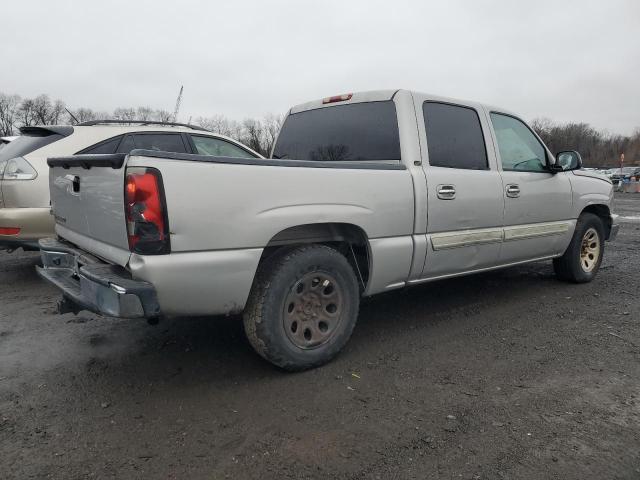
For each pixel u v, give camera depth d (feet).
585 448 8.11
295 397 9.72
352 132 13.71
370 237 11.46
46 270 12.05
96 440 8.25
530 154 16.20
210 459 7.76
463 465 7.64
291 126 15.71
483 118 14.66
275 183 9.85
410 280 12.67
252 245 9.58
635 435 8.50
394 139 12.73
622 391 10.05
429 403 9.52
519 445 8.16
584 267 18.54
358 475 7.40
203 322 14.01
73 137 18.72
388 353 11.94
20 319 14.46
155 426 8.68
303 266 10.40
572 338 12.98
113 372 10.84
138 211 8.48
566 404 9.52
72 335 13.11
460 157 13.73
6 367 11.12
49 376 10.66
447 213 12.97
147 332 13.28
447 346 12.40
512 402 9.57
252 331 10.20
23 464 7.61
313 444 8.16
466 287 18.12
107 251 9.59
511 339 12.90
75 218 11.12
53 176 12.28
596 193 18.48
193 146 20.81
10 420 8.86
